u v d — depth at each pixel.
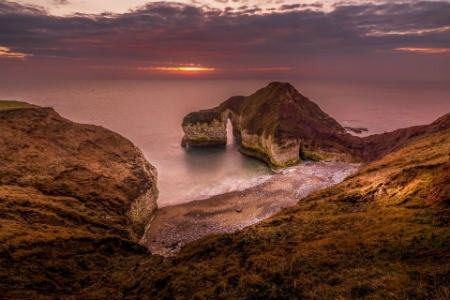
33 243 23.50
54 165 43.06
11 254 21.17
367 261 15.37
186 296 15.75
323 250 17.75
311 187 61.81
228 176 71.00
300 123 89.81
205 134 98.31
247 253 19.97
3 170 37.53
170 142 103.19
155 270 22.34
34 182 37.75
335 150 80.31
